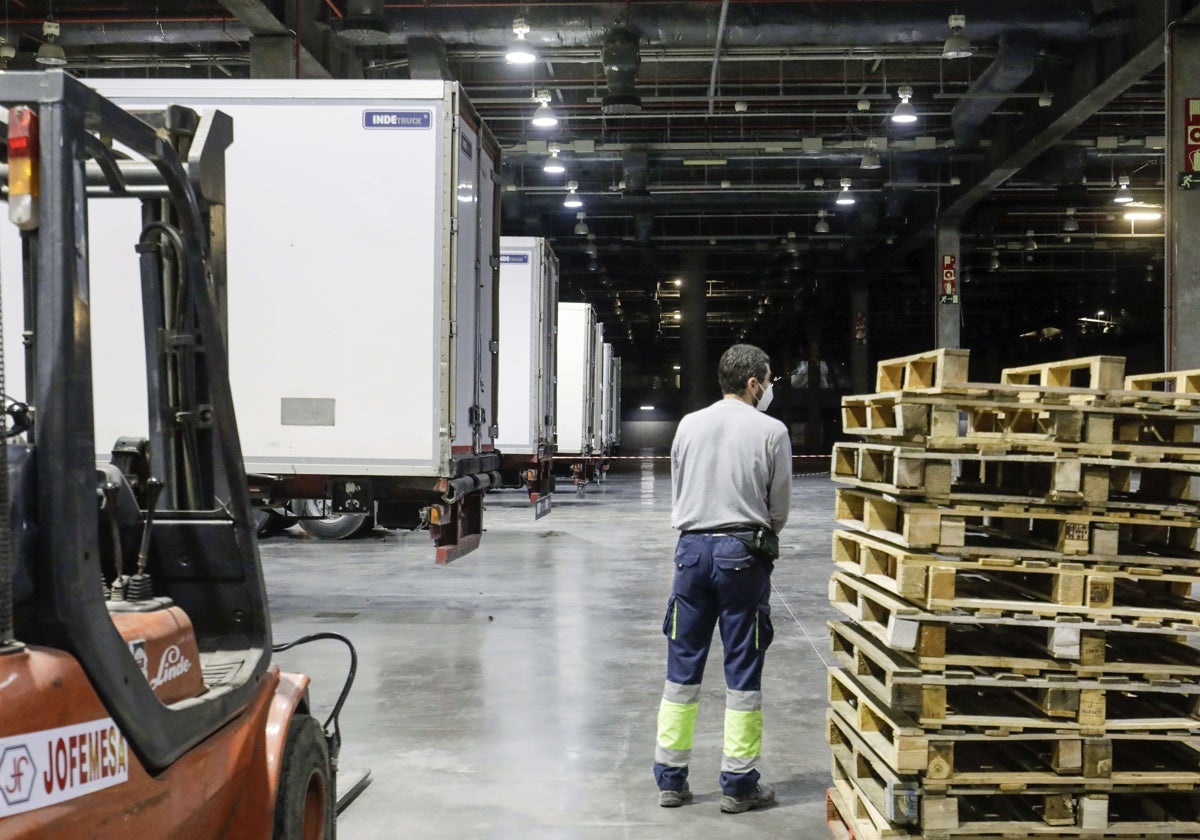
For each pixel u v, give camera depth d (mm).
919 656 3523
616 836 4074
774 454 4270
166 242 2990
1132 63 16812
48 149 2027
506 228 30344
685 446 4398
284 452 8250
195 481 3020
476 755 5094
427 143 8156
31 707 1787
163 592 2945
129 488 2838
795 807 4418
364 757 5055
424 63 16641
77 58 19047
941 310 28797
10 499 1920
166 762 2234
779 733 5520
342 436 8234
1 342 1834
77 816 1885
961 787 3490
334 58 17422
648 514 19453
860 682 3982
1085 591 3531
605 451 29984
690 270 42281
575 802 4457
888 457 3928
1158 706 3721
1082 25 16641
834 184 28516
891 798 3480
